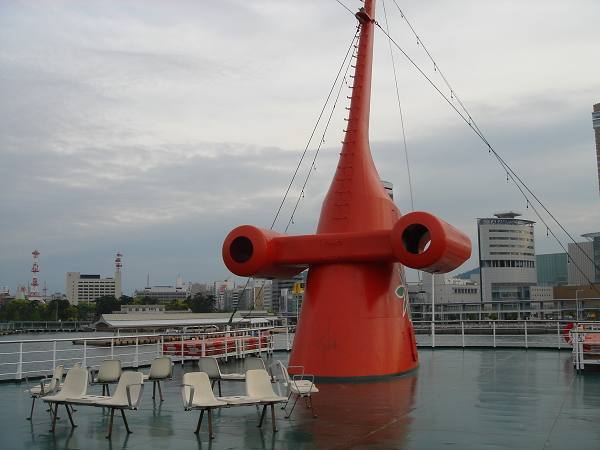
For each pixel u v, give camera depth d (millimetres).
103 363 11391
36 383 15711
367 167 16375
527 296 141250
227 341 22312
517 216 147875
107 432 9336
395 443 8266
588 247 118375
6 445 8500
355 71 17094
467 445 8109
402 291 16562
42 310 153375
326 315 15188
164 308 148625
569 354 22781
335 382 14531
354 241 15141
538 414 10375
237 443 8414
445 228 13867
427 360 20672
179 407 11594
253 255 15328
